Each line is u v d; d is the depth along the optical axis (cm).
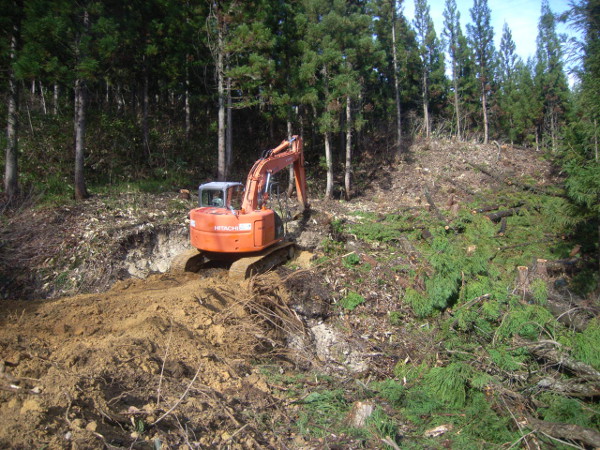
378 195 1977
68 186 1338
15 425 367
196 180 1742
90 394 442
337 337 821
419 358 721
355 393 624
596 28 878
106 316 701
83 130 1255
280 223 1012
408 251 1118
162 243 1103
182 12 1614
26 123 1486
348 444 487
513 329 645
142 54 1602
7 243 955
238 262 902
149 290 831
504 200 1584
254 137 2284
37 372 462
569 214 1111
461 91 3192
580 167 947
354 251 1129
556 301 782
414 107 3266
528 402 560
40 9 1059
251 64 1520
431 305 798
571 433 473
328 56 1600
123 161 1622
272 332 769
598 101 879
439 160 2323
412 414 571
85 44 1119
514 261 1076
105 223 1087
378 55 1747
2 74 1117
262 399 561
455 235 1210
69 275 930
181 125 2117
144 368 526
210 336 686
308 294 904
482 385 574
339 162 2239
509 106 3200
